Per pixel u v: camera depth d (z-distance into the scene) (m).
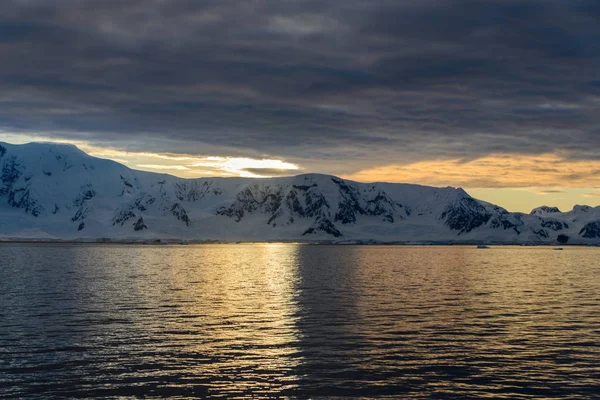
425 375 37.00
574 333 49.69
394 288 86.62
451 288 87.19
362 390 34.22
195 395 33.22
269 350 42.97
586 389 34.47
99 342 45.28
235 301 69.44
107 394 33.19
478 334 49.06
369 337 47.66
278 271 125.62
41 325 52.19
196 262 163.62
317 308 63.66
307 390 34.16
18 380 35.44
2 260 163.38
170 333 48.81
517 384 35.38
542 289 86.75
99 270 122.69
